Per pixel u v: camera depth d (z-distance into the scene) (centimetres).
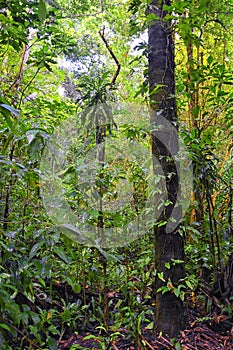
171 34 209
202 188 229
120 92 357
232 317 213
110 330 196
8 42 186
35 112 252
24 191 179
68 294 212
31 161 170
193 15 189
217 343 192
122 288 212
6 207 170
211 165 228
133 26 261
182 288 194
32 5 220
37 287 191
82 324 198
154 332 192
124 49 388
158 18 191
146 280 228
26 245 160
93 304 206
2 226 160
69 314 179
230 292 221
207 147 232
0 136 164
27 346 159
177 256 194
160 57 205
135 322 192
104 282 206
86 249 205
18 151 171
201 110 249
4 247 131
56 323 192
